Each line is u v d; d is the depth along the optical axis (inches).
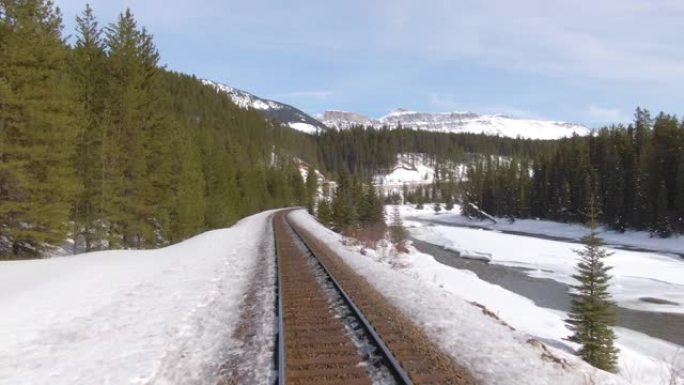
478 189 5132.9
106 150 1024.2
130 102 1128.2
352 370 281.1
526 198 4252.0
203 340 354.9
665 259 1851.6
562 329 794.8
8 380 277.9
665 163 2849.4
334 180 7849.4
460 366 298.7
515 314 847.7
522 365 306.5
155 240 1357.0
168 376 286.5
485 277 1523.1
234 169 3038.9
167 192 1350.9
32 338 358.0
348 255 954.7
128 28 1175.6
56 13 850.8
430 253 2180.1
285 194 5241.1
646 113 3412.9
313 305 455.2
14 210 775.7
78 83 1076.5
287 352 314.5
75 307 449.4
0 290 489.7
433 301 495.5
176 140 1534.2
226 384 268.8
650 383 529.7
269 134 7249.0
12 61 762.2
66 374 287.3
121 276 616.4
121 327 391.5
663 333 880.9
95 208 1039.6
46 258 799.7
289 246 1034.7
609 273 1528.1
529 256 1982.0
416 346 326.3
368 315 410.9
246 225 1952.5
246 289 551.2
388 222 3882.9
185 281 603.5
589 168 3513.8
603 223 3203.7
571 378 289.4
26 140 808.9
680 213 2605.8
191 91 6097.4
